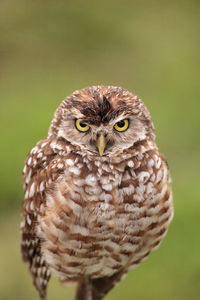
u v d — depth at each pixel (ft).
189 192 47.42
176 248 43.52
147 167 27.35
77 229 27.37
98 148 26.61
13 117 56.80
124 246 28.25
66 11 73.87
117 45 69.21
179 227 44.42
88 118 26.37
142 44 69.10
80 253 28.17
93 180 26.96
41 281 31.30
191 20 73.05
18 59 68.28
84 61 67.36
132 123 27.04
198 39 69.67
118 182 27.12
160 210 27.81
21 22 72.59
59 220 27.45
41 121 55.31
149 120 27.55
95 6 74.69
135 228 27.71
